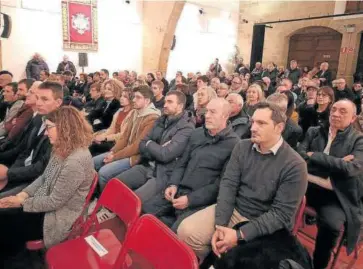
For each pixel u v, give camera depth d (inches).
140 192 81.0
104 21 346.9
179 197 70.8
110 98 151.9
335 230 66.5
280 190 56.8
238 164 63.5
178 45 413.4
